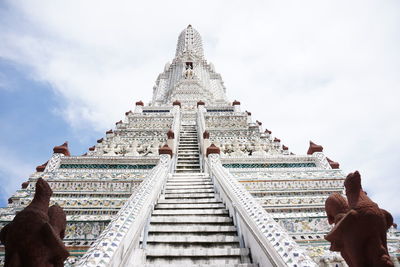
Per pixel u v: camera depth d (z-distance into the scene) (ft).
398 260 16.72
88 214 22.18
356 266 7.36
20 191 24.57
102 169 28.48
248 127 50.96
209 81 92.53
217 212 18.67
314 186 25.91
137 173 26.30
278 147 48.14
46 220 7.39
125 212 13.00
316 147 32.42
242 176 26.63
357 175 8.27
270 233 10.37
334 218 8.68
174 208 19.70
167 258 13.74
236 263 13.23
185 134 48.03
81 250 18.94
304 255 8.45
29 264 6.74
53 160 29.48
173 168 31.58
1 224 20.97
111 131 48.88
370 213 7.40
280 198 23.84
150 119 51.88
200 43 119.24
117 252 9.61
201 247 14.96
